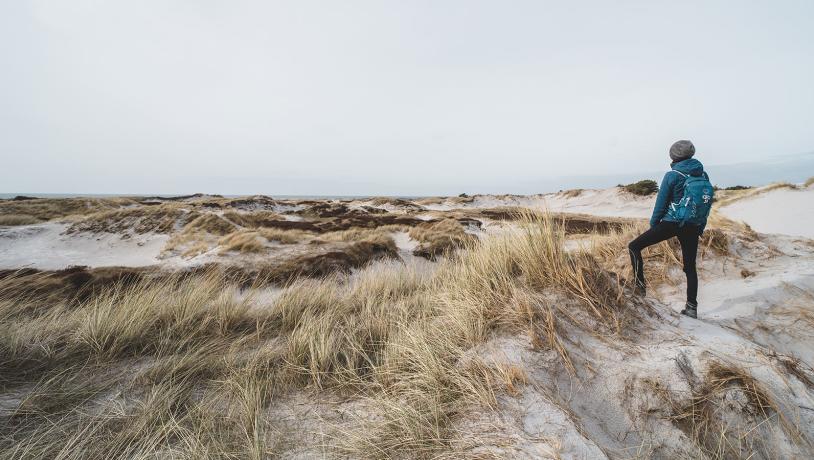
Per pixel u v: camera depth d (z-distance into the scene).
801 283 3.66
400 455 1.65
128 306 3.61
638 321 2.54
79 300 6.23
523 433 1.60
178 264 8.81
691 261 3.10
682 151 3.14
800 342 2.81
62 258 12.30
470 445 1.60
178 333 3.52
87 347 3.04
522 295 2.69
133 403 2.28
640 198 37.88
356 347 2.94
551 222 3.19
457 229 15.41
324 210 29.77
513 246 3.37
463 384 2.01
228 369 2.75
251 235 11.67
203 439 1.89
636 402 1.89
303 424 2.07
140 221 15.50
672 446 1.68
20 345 2.87
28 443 1.79
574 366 2.13
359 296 4.87
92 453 1.77
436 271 5.74
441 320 3.00
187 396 2.37
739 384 1.84
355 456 1.71
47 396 2.28
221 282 6.82
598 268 2.92
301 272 8.27
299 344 2.90
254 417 2.07
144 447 1.81
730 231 5.26
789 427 1.68
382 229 16.45
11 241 13.59
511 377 1.97
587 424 1.73
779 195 15.36
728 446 1.65
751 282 4.00
